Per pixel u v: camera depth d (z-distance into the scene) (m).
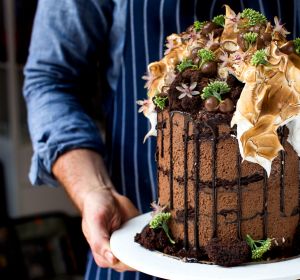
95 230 1.04
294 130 0.89
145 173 1.20
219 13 1.14
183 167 0.92
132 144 1.21
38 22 1.29
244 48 0.90
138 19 1.17
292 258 0.91
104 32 1.26
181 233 0.94
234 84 0.89
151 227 0.96
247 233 0.91
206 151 0.90
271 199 0.91
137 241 0.98
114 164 1.23
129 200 1.12
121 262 0.99
